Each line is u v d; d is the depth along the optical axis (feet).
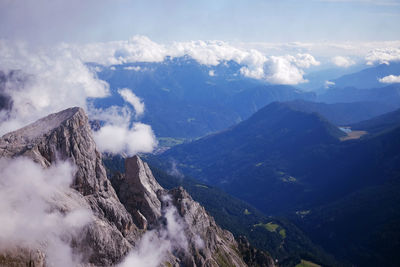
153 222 456.45
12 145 336.70
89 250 313.53
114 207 384.27
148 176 520.83
